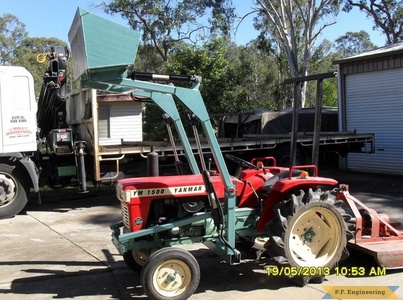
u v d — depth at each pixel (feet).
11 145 30.86
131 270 19.20
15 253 22.44
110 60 14.40
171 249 15.25
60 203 36.63
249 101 73.41
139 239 16.56
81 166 32.83
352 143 44.21
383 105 50.16
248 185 17.80
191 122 16.66
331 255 16.84
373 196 36.17
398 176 47.75
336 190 18.39
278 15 91.61
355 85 53.16
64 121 34.71
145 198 16.16
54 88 33.88
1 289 17.42
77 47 15.33
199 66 69.92
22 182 31.37
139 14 107.65
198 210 17.01
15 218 31.24
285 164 39.81
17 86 30.96
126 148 33.14
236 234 17.30
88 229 27.37
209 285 17.19
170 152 34.14
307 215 16.61
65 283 17.94
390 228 18.98
